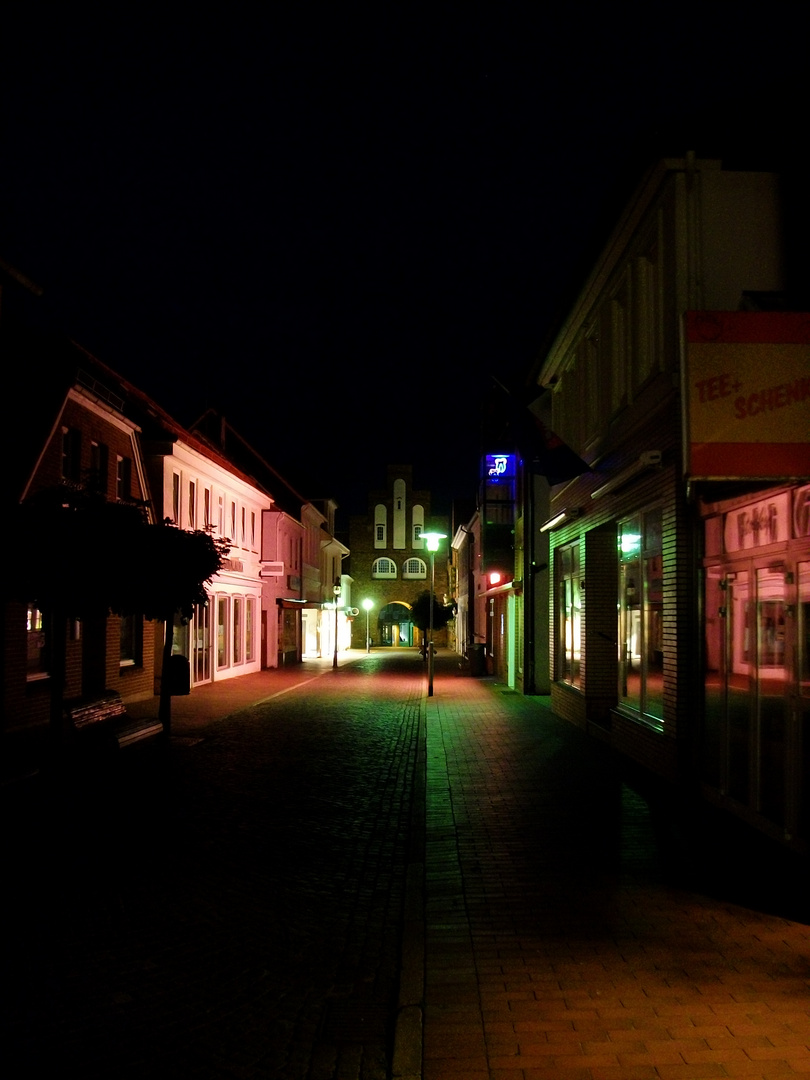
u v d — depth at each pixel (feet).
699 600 28.73
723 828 24.98
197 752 42.14
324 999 14.82
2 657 44.86
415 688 81.30
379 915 19.27
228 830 26.71
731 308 29.22
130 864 22.80
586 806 28.63
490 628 104.63
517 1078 11.75
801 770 21.09
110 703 41.65
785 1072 11.78
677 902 19.01
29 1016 13.98
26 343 53.16
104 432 57.72
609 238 36.40
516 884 20.47
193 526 78.28
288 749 43.37
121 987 15.14
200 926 18.26
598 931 17.30
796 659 21.24
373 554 213.87
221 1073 12.25
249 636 102.32
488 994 14.44
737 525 25.48
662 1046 12.57
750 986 14.57
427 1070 11.99
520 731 47.62
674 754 29.99
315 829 27.12
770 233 29.43
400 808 30.25
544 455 40.75
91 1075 12.14
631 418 35.22
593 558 45.65
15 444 46.98
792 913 18.21
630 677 38.52
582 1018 13.50
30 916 18.74
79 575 34.94
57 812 28.94
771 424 20.66
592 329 43.83
